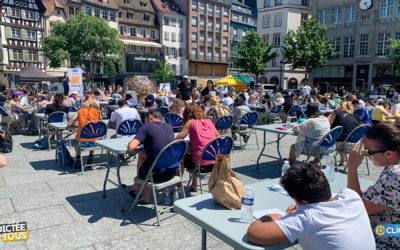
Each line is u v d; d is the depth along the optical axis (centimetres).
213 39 6488
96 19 3922
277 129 582
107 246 319
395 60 2959
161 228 360
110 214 396
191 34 6122
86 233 346
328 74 4209
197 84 6303
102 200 443
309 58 3494
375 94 2480
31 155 722
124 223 371
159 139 369
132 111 643
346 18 3891
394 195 188
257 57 4175
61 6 4650
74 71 1596
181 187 434
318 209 165
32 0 4341
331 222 161
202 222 210
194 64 6247
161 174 368
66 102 1135
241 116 804
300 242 168
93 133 585
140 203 433
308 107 532
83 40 3847
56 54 3628
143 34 5662
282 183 177
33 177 550
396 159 191
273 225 167
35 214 394
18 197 452
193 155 423
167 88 2234
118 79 5281
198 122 424
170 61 5931
